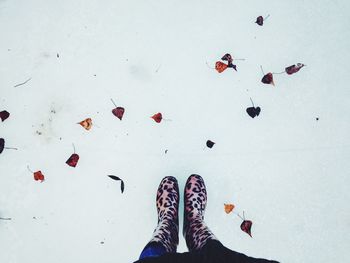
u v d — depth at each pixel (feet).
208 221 4.91
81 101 5.18
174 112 5.17
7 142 5.02
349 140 5.10
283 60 5.32
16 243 4.81
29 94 5.18
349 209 4.91
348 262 4.77
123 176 5.01
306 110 5.18
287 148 5.08
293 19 5.46
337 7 5.49
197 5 5.52
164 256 3.34
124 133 5.11
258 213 4.92
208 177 5.02
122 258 4.80
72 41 5.40
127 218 4.92
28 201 4.91
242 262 3.26
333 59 5.32
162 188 4.82
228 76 5.27
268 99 5.21
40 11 5.49
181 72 5.29
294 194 4.97
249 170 5.04
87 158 5.03
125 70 5.30
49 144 5.05
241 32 5.42
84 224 4.89
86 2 5.54
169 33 5.43
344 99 5.21
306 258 4.80
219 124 5.14
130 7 5.53
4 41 5.36
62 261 4.78
